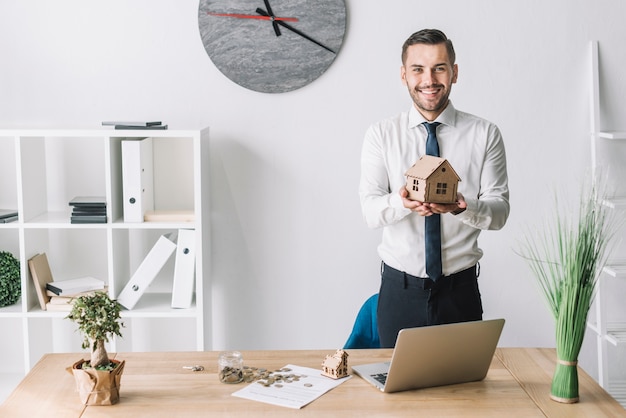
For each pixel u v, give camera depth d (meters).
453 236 2.65
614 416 1.92
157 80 3.43
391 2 3.40
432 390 2.09
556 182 3.52
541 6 3.43
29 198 3.26
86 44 3.40
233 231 3.53
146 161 3.32
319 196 3.52
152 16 3.39
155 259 3.24
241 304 3.58
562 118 3.49
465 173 2.70
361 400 2.01
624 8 3.44
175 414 1.92
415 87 2.61
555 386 2.02
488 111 3.48
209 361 2.29
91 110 3.43
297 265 3.56
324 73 3.44
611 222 3.52
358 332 2.97
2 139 3.44
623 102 3.51
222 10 3.38
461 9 3.42
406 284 2.67
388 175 2.75
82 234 3.52
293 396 2.03
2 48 3.38
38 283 3.26
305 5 3.38
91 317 1.99
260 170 3.50
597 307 3.45
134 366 2.25
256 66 3.41
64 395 2.05
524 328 3.59
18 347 3.57
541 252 3.54
